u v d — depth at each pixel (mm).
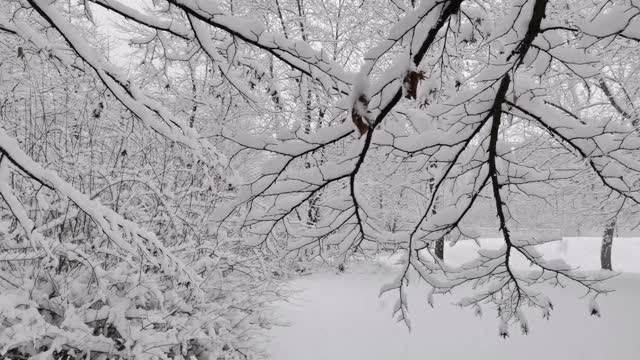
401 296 3977
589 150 3047
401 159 3721
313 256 3980
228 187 3988
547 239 3627
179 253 4930
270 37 2971
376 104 2447
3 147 2494
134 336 3926
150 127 3639
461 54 4812
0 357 3438
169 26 3492
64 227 4348
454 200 3766
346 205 3510
